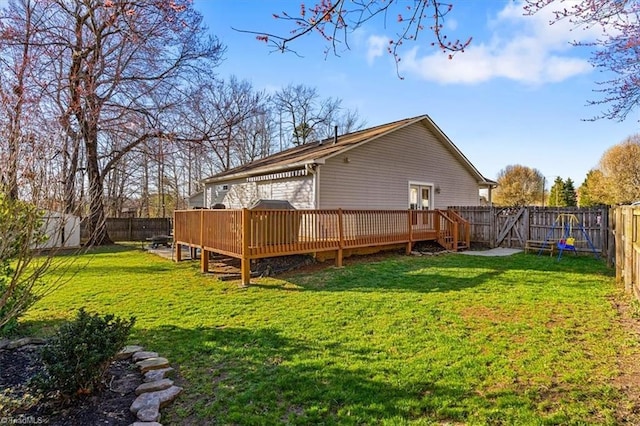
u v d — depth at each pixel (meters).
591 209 10.23
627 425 2.35
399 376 3.03
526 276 7.17
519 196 44.25
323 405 2.62
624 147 30.00
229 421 2.45
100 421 2.41
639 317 4.47
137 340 3.97
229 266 9.05
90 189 4.03
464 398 2.68
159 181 26.31
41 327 4.45
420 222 11.20
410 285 6.46
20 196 2.93
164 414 2.54
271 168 12.10
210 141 15.23
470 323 4.36
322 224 8.22
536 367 3.17
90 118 10.96
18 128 3.55
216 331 4.24
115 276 7.84
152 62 12.96
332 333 4.09
